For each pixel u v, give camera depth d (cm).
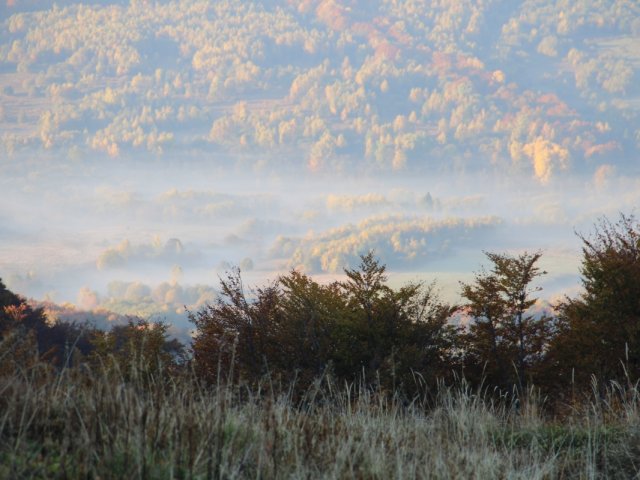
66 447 1627
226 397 2081
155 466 1694
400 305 5903
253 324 5606
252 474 1761
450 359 6016
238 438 1898
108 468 1631
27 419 1809
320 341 5506
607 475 2272
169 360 4650
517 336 5941
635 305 5541
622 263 5609
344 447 1923
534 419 2908
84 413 1805
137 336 4184
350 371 5512
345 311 5791
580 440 2667
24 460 1573
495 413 3125
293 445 1912
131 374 2020
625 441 2527
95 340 4738
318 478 1811
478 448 2398
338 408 2614
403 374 5041
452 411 2698
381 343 5575
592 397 3703
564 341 5681
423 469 2056
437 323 5950
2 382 1927
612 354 5328
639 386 4047
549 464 2248
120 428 1748
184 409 1975
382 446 2038
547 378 5606
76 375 2014
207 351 5438
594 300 5759
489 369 5816
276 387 4097
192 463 1711
